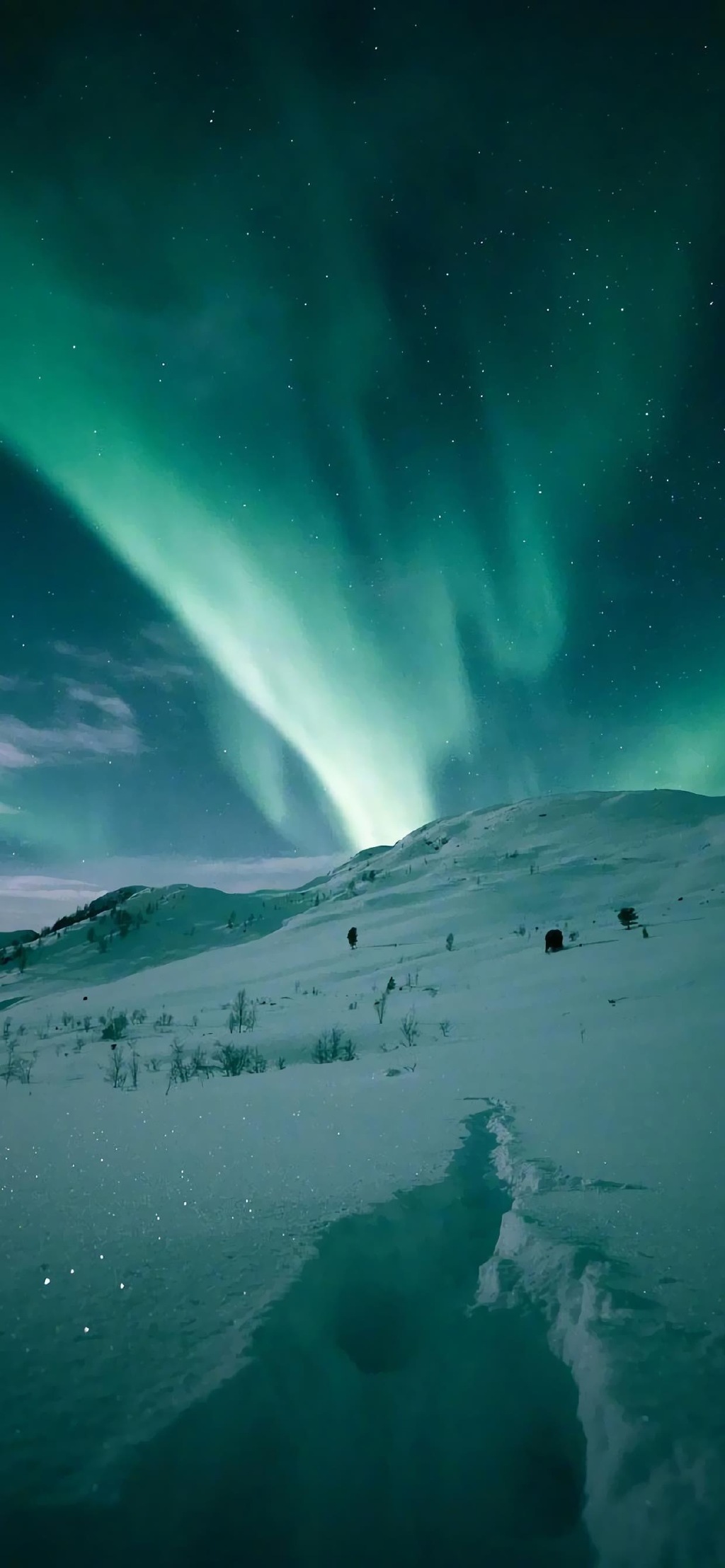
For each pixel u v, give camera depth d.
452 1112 5.61
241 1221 3.06
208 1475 1.66
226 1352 2.00
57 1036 24.08
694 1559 1.46
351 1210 3.21
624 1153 4.30
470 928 40.69
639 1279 2.59
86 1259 2.64
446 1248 3.34
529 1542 1.83
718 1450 1.70
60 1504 1.42
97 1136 4.80
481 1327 2.60
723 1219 3.13
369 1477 2.04
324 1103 6.07
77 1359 1.95
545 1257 2.90
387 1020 17.45
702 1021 10.34
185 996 35.53
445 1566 1.79
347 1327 2.67
